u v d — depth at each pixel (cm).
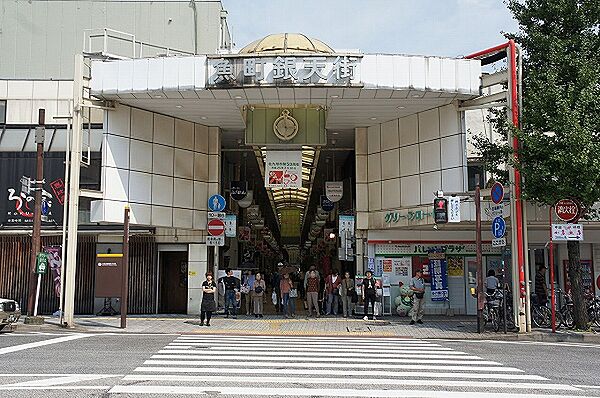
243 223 3762
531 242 2456
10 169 2423
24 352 1297
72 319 1948
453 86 2011
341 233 2438
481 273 1889
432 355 1298
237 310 2466
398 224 2325
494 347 1501
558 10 1867
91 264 2450
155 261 2461
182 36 3011
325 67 1944
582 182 1720
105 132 2150
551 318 1856
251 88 1972
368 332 1853
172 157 2358
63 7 3058
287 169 2352
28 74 3011
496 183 1853
